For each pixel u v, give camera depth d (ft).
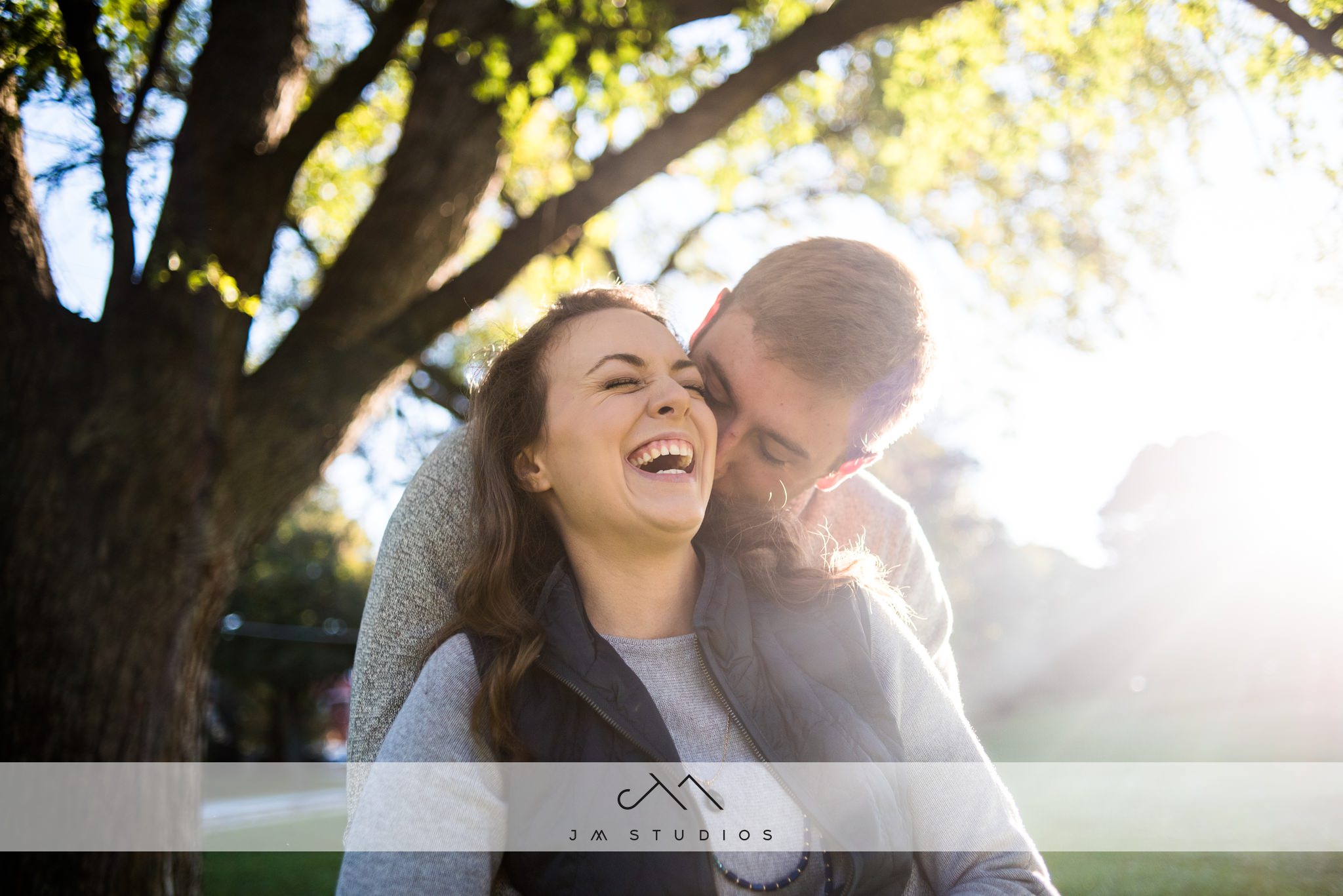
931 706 4.97
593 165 14.37
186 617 11.59
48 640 10.84
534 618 4.49
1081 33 16.42
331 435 13.07
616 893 3.90
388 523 6.10
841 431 5.84
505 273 13.79
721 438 5.73
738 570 4.92
